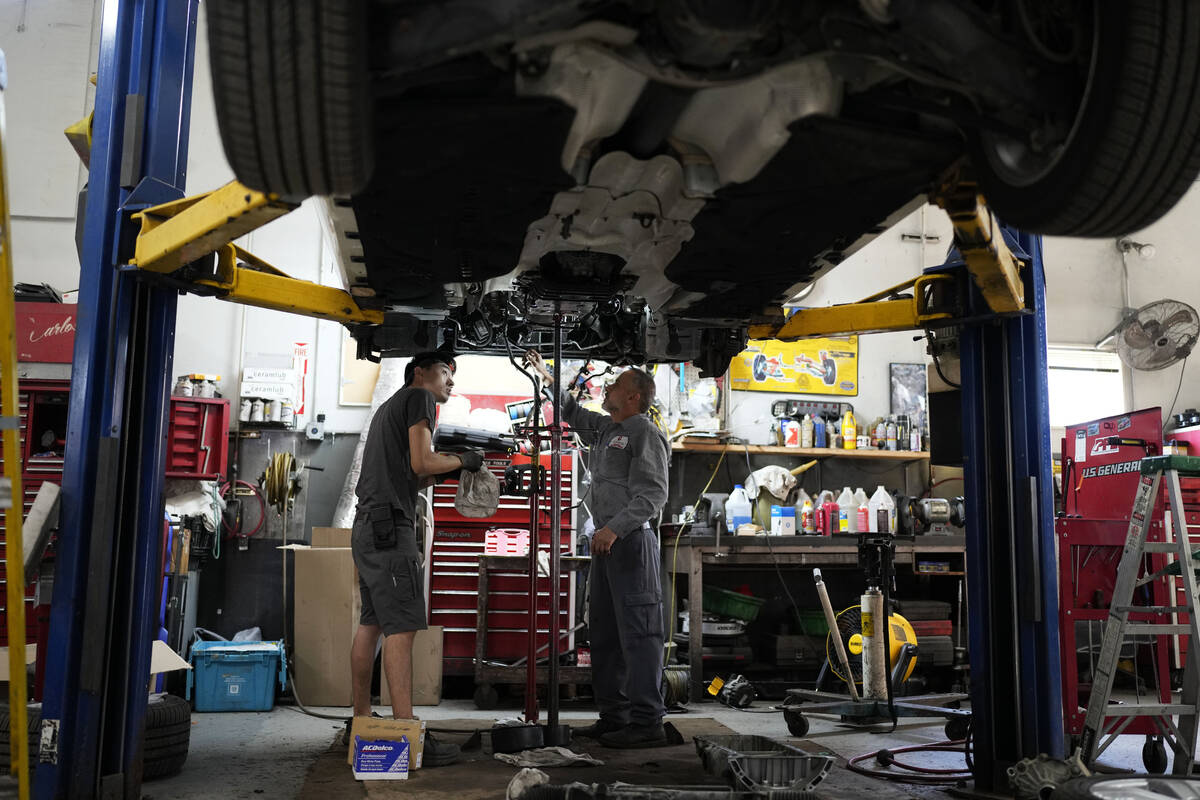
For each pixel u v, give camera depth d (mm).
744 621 5508
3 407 1917
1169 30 1524
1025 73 1673
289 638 5445
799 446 6125
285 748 3447
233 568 5492
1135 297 7156
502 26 1468
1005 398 2889
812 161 2016
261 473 5641
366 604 3219
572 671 4586
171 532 4121
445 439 3645
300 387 5758
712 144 2066
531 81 1677
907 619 5484
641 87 1826
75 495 2494
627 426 3621
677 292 3188
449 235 2457
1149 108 1582
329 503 5668
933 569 5531
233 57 1435
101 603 2461
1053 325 7023
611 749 3416
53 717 2430
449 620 5035
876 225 2398
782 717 4598
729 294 3074
